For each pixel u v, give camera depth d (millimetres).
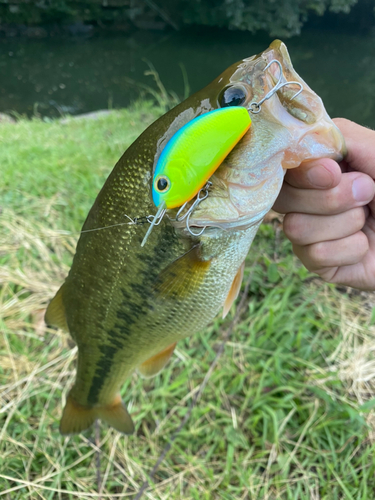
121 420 335
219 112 188
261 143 211
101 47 2973
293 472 342
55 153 768
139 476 350
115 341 283
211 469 342
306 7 2990
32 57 2691
